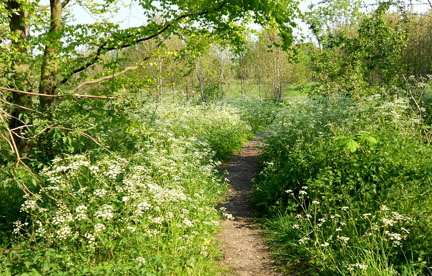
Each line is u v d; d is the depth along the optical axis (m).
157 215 5.58
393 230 4.81
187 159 9.16
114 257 4.39
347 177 5.98
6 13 6.01
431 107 9.88
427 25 21.19
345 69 14.23
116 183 5.26
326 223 5.67
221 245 5.96
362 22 14.85
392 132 7.19
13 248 4.03
